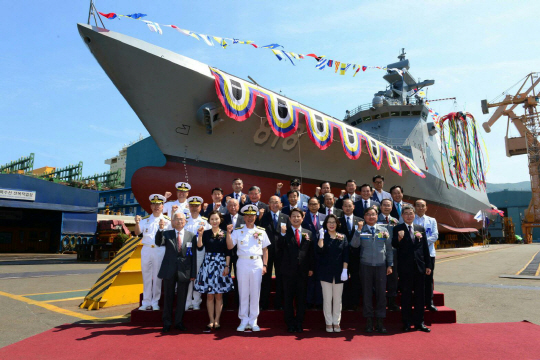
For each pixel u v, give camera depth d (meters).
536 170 48.31
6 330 4.89
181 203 6.46
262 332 4.79
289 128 12.09
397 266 5.15
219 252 5.04
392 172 19.00
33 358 3.67
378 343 4.29
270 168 13.89
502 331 4.87
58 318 5.69
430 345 4.21
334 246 4.96
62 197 25.83
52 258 20.11
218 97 10.70
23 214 26.64
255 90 11.80
